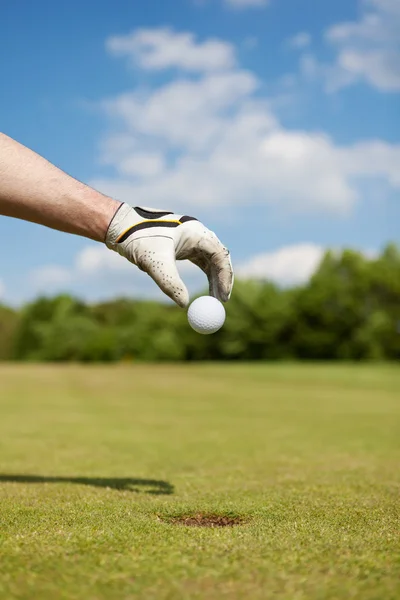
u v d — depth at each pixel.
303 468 5.31
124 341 66.88
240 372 31.77
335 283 57.25
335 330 56.94
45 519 2.72
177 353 63.16
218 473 4.96
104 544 2.25
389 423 10.16
